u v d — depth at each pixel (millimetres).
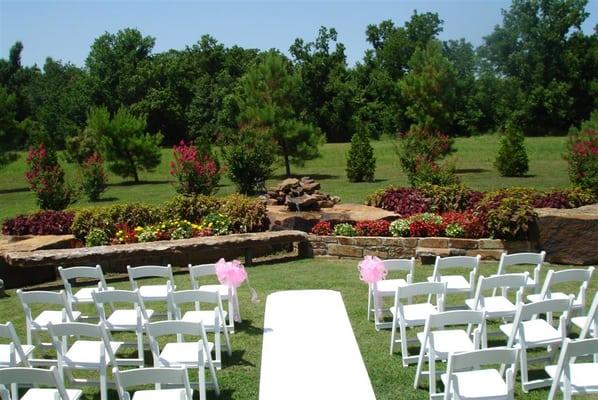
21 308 8672
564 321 4945
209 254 11172
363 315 7367
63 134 52406
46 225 12172
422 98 28016
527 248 9844
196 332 4828
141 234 11547
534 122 48938
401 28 55531
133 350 6570
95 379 5785
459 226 10383
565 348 4043
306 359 5430
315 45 51094
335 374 5121
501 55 53062
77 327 4840
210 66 61500
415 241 10344
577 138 18094
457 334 5273
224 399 5133
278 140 25094
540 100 48219
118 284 9750
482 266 9711
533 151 31750
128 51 58406
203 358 4664
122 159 26922
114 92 56906
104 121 26578
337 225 11406
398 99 46000
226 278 6602
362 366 5266
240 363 5895
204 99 53750
